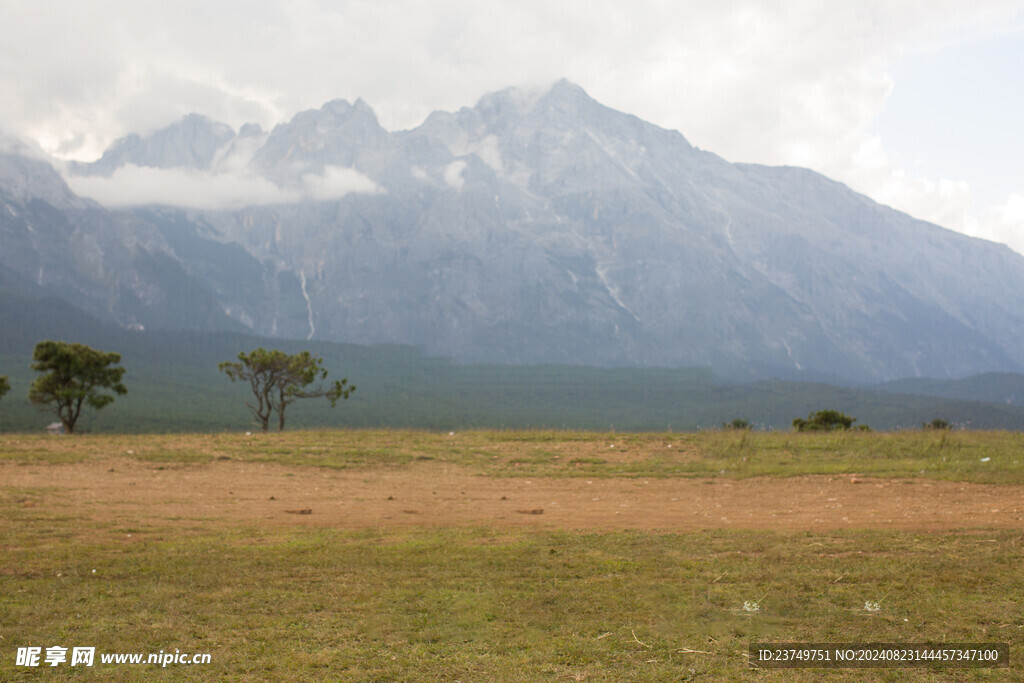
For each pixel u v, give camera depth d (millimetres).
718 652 7355
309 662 7156
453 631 7906
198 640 7676
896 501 14594
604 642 7613
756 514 13641
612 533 12203
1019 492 15148
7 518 12797
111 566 10117
